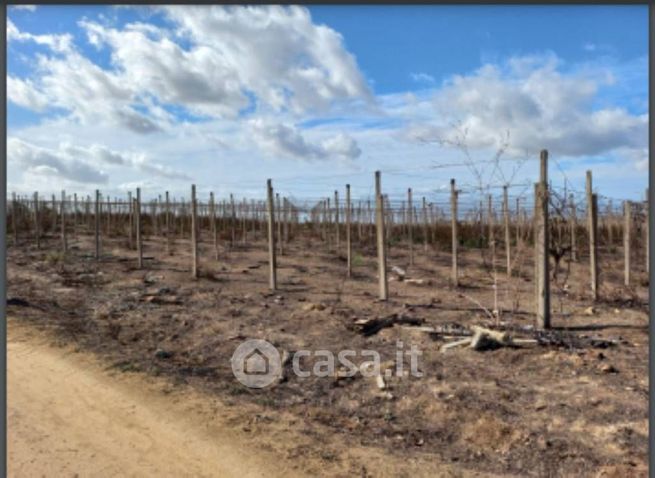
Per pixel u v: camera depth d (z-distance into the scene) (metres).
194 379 6.55
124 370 6.70
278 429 5.16
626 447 4.74
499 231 20.62
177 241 23.58
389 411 5.83
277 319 9.52
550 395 5.95
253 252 20.31
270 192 12.60
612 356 7.19
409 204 18.97
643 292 12.44
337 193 20.39
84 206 27.66
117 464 4.40
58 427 5.09
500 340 7.56
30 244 20.97
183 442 4.81
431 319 9.43
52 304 10.55
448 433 5.31
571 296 11.66
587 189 11.80
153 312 10.07
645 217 14.40
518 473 4.44
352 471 4.34
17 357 7.11
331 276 14.73
